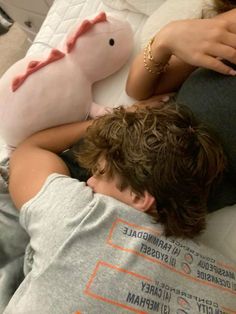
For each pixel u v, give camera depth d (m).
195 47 0.68
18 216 0.80
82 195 0.65
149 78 0.82
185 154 0.64
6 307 0.65
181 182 0.64
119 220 0.62
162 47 0.74
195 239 0.68
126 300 0.57
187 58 0.69
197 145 0.64
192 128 0.66
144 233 0.62
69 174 0.79
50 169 0.74
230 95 0.63
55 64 0.84
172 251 0.63
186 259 0.63
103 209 0.63
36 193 0.70
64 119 0.85
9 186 0.77
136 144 0.65
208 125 0.65
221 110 0.64
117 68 0.92
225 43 0.66
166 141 0.64
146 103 0.86
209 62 0.65
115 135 0.68
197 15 0.84
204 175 0.66
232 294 0.64
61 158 0.81
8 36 1.82
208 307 0.61
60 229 0.62
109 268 0.58
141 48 0.94
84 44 0.85
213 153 0.65
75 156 0.80
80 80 0.86
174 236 0.64
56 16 1.09
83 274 0.58
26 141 0.84
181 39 0.70
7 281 0.73
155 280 0.59
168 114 0.67
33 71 0.82
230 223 0.73
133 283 0.58
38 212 0.66
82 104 0.86
